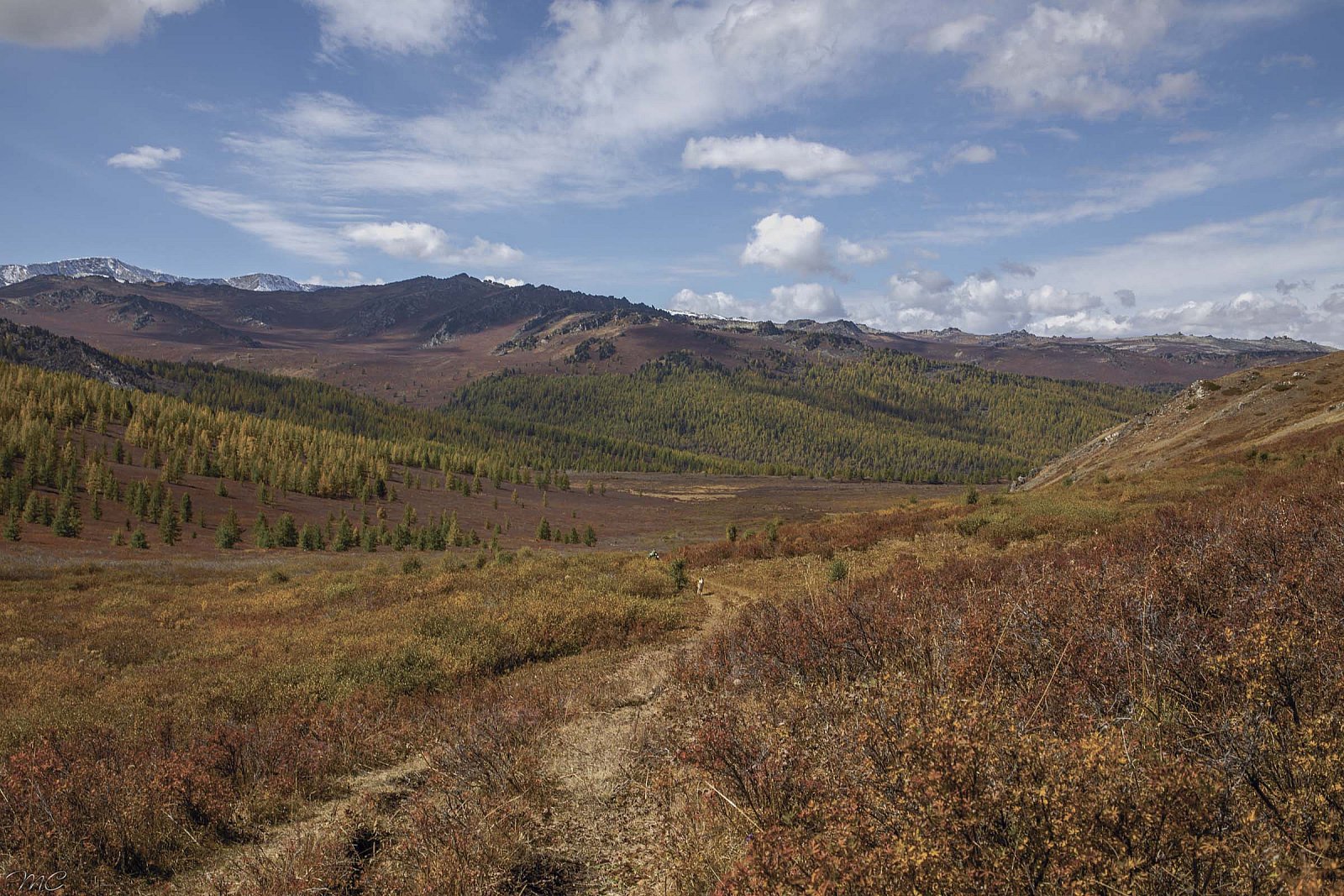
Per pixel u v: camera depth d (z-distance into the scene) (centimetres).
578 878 407
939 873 230
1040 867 229
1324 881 199
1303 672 299
